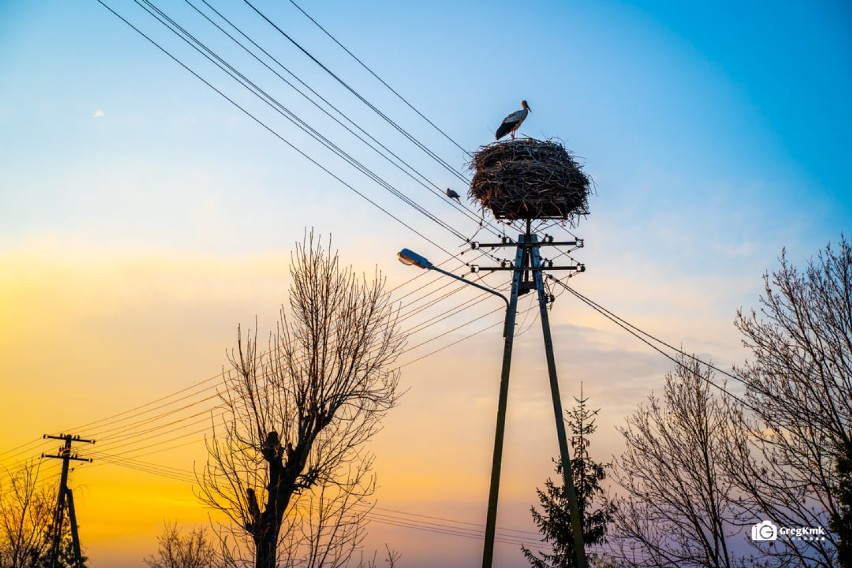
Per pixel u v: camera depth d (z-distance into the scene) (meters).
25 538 34.66
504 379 20.42
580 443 35.78
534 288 21.33
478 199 22.59
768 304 21.28
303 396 17.45
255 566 16.00
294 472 16.83
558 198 21.38
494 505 19.61
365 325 18.19
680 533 22.75
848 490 19.28
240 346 17.75
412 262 19.70
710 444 22.98
